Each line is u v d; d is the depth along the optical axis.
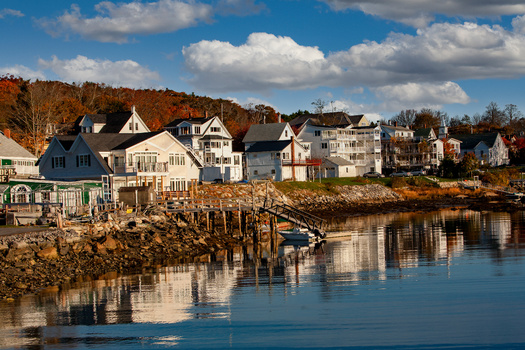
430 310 25.41
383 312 25.31
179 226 52.12
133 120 97.38
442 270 34.41
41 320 25.30
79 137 69.00
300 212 58.03
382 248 45.72
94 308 27.16
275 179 102.06
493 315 24.41
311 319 24.62
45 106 110.75
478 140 166.25
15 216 44.53
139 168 67.38
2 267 33.72
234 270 37.16
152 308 26.98
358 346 21.31
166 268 38.22
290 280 33.03
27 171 70.06
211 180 97.69
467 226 61.41
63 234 40.19
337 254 43.34
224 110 176.25
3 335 23.34
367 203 95.62
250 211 59.75
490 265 35.47
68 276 34.72
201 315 25.69
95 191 59.34
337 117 164.00
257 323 24.28
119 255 41.12
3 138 74.19
